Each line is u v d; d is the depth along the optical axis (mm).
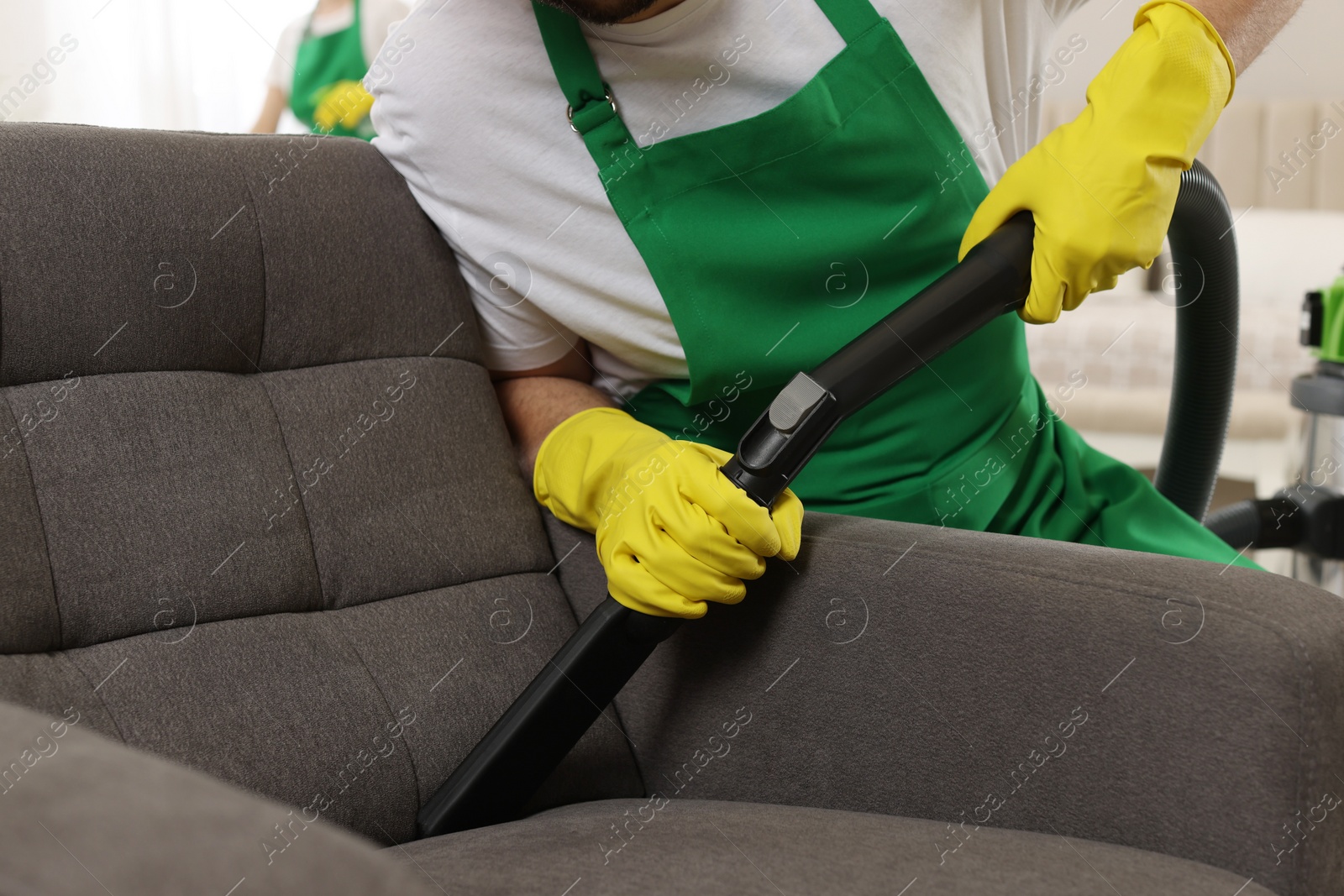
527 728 741
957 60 937
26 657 670
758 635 793
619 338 948
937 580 702
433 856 620
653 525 749
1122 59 859
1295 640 567
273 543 780
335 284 870
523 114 888
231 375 819
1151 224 810
